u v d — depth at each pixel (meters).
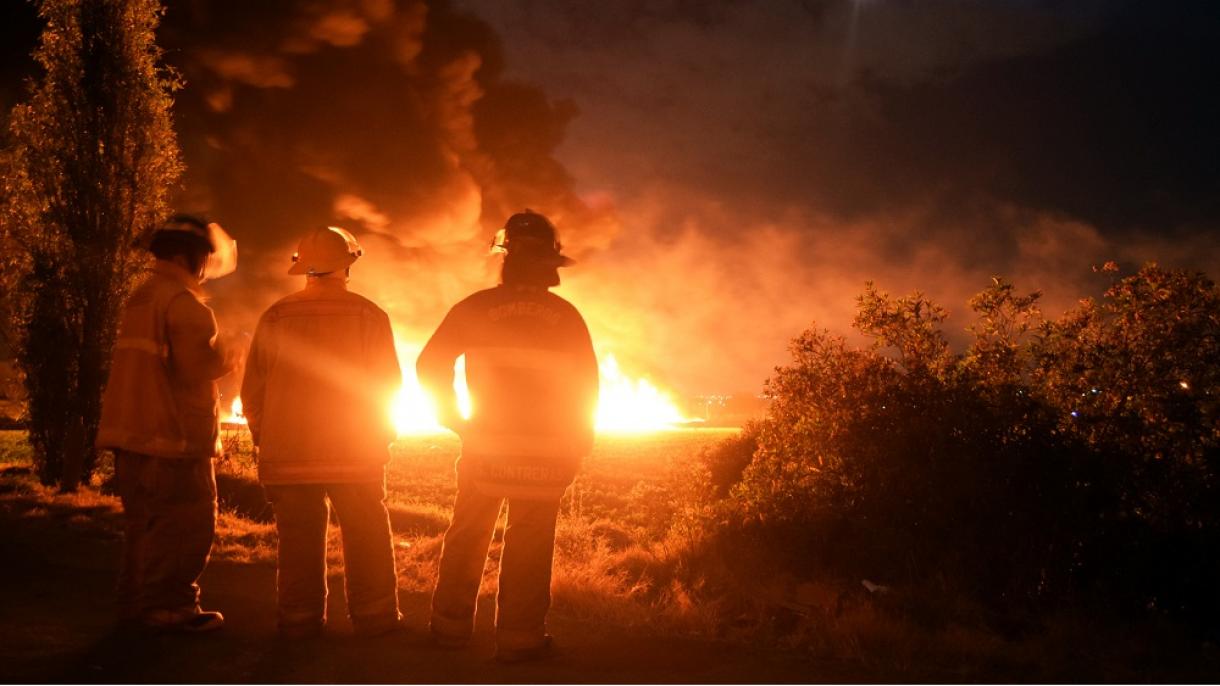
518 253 4.51
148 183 13.00
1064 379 7.51
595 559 7.10
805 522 7.48
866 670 4.30
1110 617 5.80
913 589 6.27
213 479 4.68
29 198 12.78
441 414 4.47
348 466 4.54
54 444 12.34
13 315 12.88
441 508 13.04
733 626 5.35
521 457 4.30
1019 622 5.85
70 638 4.27
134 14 13.08
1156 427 7.11
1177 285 7.55
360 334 4.70
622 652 4.54
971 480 6.67
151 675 3.78
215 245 4.83
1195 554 6.30
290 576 4.54
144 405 4.48
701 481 11.66
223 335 4.71
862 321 8.29
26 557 6.18
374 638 4.62
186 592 4.55
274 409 4.56
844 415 7.64
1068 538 6.45
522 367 4.36
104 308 12.48
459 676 3.98
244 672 3.90
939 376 7.79
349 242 4.81
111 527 7.82
